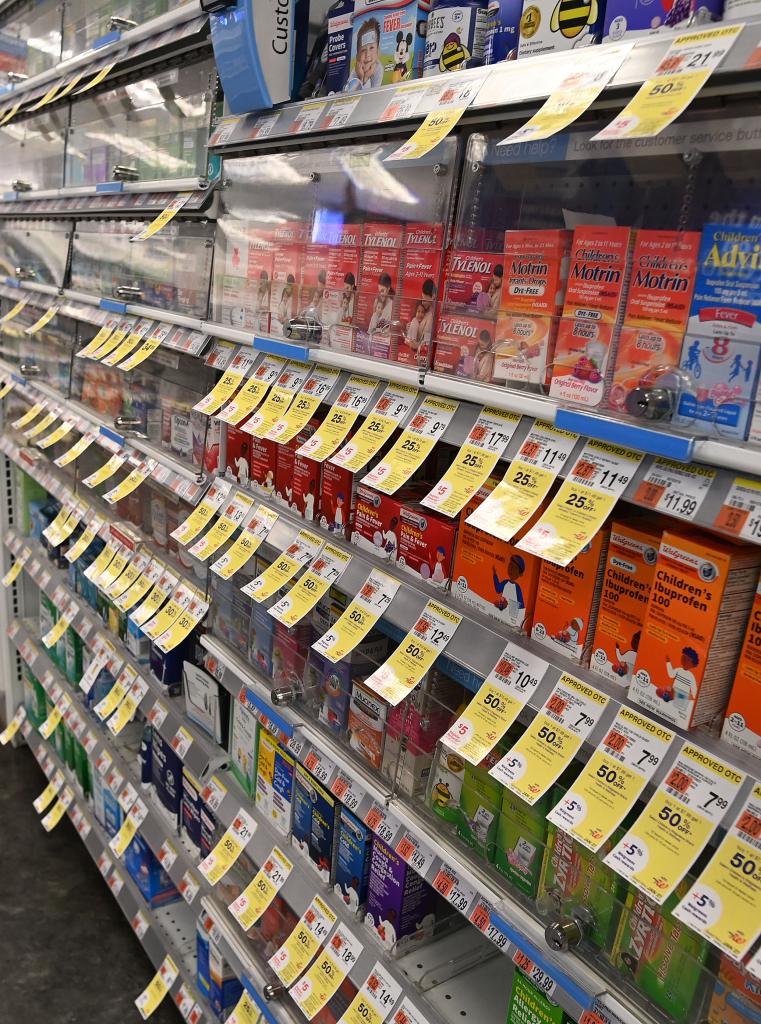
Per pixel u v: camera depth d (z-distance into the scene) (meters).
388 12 1.47
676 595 0.95
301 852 1.80
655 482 0.95
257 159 1.83
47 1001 2.52
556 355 1.10
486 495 1.26
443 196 1.31
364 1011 1.47
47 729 3.21
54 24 3.16
